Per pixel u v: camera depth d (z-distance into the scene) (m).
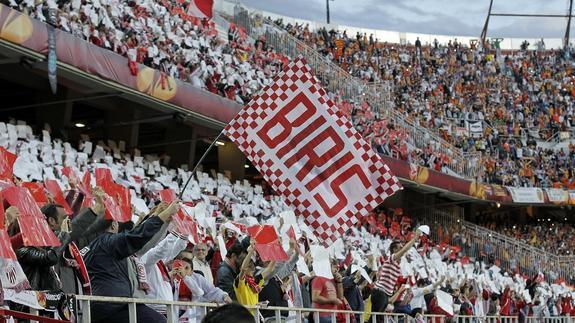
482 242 50.16
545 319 35.25
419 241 42.88
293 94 13.52
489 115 62.31
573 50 72.12
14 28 23.30
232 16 54.06
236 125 13.49
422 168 45.31
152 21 34.47
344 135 13.55
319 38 60.41
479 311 27.88
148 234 9.96
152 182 27.34
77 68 25.69
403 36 75.81
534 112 64.75
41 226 8.66
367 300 18.23
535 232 56.94
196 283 12.51
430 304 23.02
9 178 10.45
